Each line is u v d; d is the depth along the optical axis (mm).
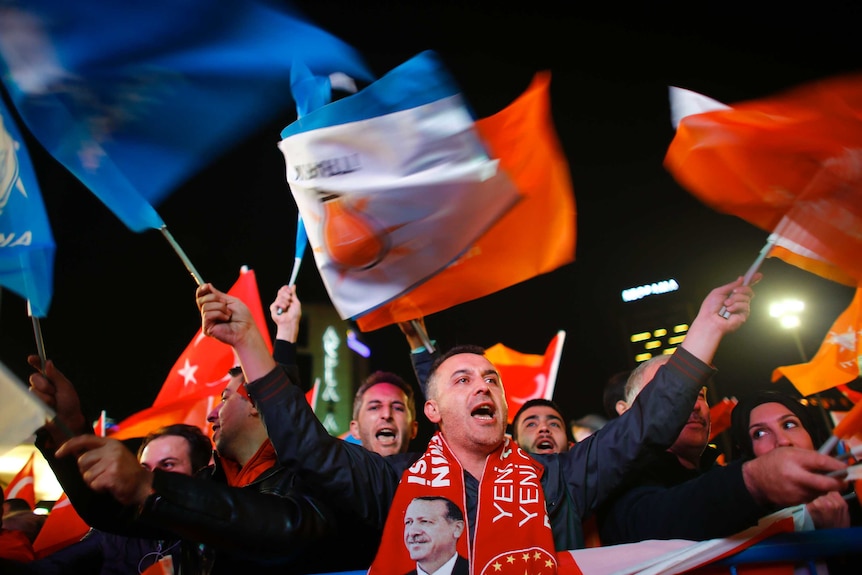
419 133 3277
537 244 3414
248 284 4527
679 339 19547
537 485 2496
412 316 3629
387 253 3209
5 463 7152
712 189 3113
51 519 3891
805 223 2818
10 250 2900
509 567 2303
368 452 2701
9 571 2990
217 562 2707
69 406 2703
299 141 3348
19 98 3020
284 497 2541
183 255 2746
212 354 4723
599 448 2609
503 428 2678
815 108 2969
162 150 4062
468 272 3531
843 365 3904
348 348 16547
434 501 2447
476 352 2902
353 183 3262
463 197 3232
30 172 2990
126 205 2781
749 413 3055
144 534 2732
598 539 2719
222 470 3051
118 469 2152
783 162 3004
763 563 2277
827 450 2393
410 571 2350
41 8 3088
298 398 2594
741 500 2213
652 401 2537
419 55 3344
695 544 2307
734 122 3102
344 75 3439
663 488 2664
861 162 2830
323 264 3215
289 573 2703
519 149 3416
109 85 3516
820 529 2502
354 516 2617
